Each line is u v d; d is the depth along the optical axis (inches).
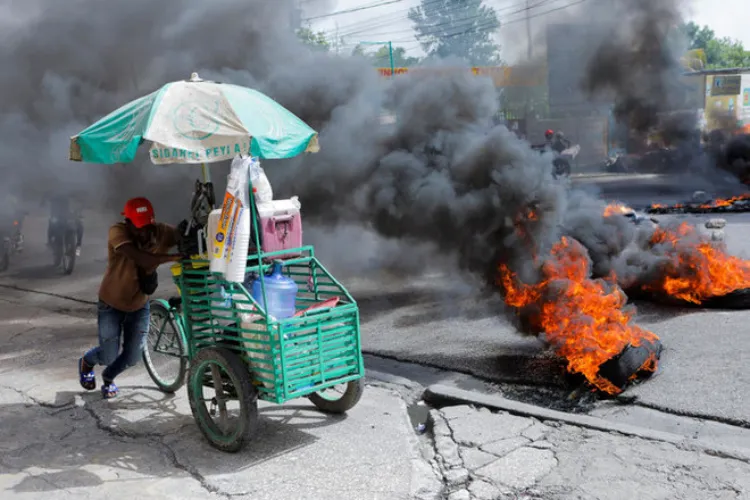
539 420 167.3
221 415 162.4
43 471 152.0
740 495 128.1
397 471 146.3
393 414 179.6
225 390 162.1
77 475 149.5
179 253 168.1
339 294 168.9
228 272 150.9
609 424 161.0
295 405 187.8
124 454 160.2
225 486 141.9
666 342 221.9
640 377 191.8
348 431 168.7
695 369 195.9
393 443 160.9
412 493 136.6
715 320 242.5
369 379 209.0
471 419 170.1
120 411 188.7
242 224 150.6
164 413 186.5
